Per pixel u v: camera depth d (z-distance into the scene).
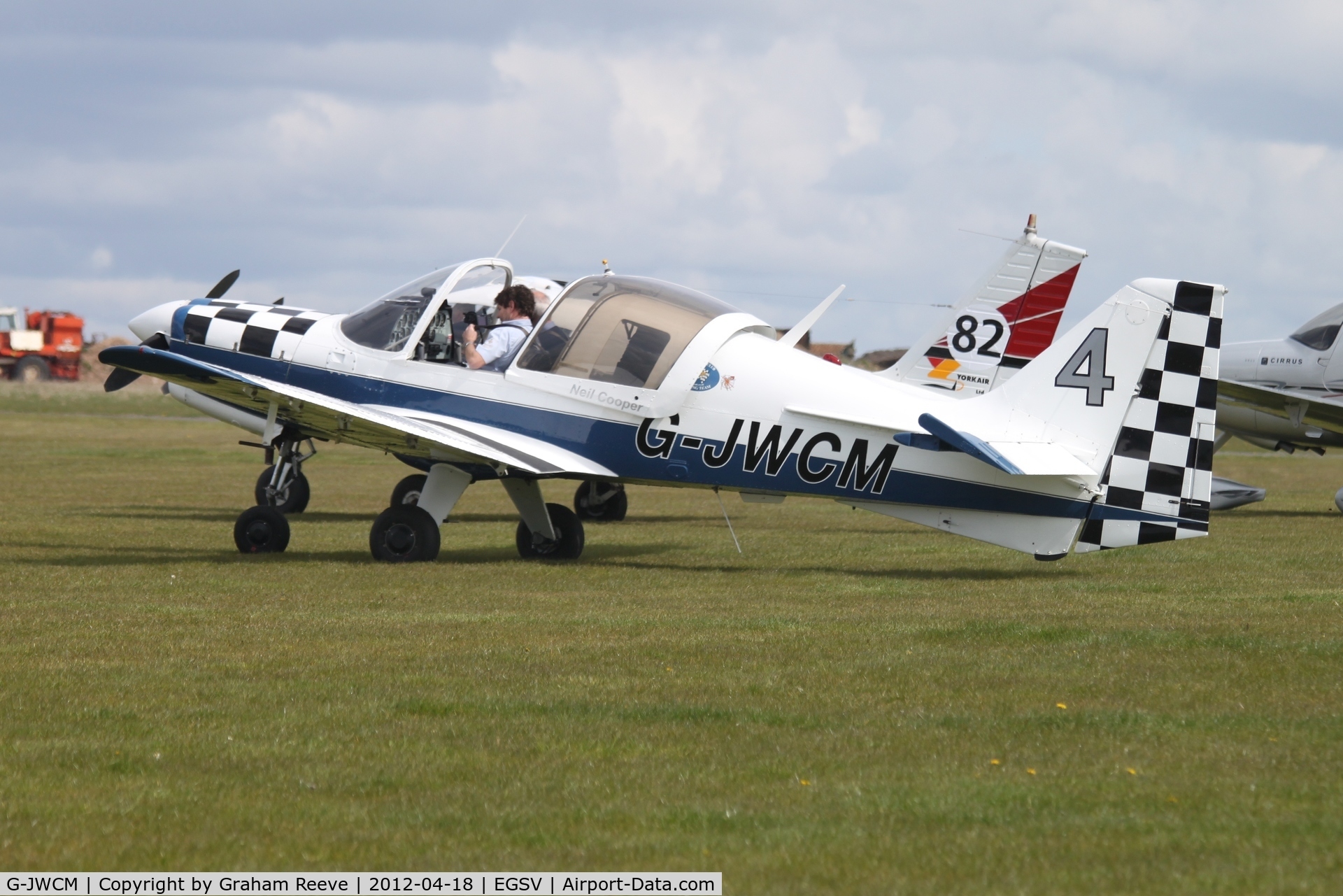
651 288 41.88
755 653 25.98
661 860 14.69
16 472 90.50
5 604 32.53
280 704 21.58
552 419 42.03
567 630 28.77
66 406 198.50
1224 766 18.00
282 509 62.69
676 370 40.38
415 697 22.17
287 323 47.50
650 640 27.50
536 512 43.97
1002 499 38.38
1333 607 31.66
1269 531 54.16
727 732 19.92
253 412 62.31
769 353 40.59
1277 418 72.62
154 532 51.56
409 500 56.22
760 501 40.81
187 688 22.77
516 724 20.36
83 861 14.70
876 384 39.72
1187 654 25.58
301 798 16.78
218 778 17.58
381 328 45.25
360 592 35.28
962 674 23.91
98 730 19.92
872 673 24.08
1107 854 14.73
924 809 16.33
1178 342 37.31
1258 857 14.57
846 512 66.69
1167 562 42.56
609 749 18.97
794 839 15.29
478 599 34.03
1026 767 18.08
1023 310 56.97
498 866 14.58
